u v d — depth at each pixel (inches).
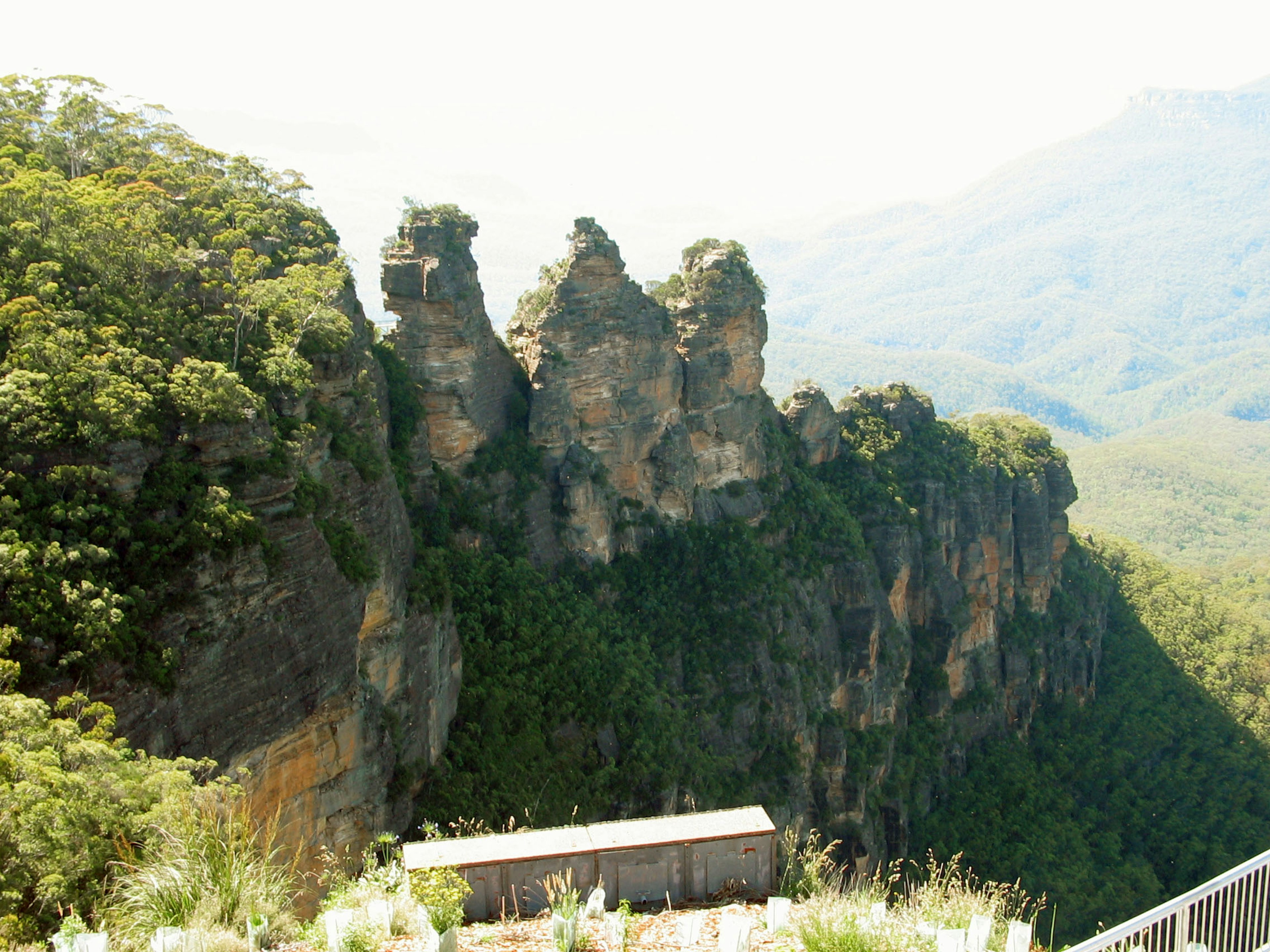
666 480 3474.4
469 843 1061.1
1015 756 4288.9
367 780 2007.9
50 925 1010.7
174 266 2090.3
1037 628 4616.1
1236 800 4488.2
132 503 1611.7
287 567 1760.6
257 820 1515.7
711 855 1071.6
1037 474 4682.6
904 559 4089.6
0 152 2362.2
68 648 1433.3
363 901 1024.9
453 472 3063.5
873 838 3572.8
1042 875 3757.4
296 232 2797.7
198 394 1724.9
